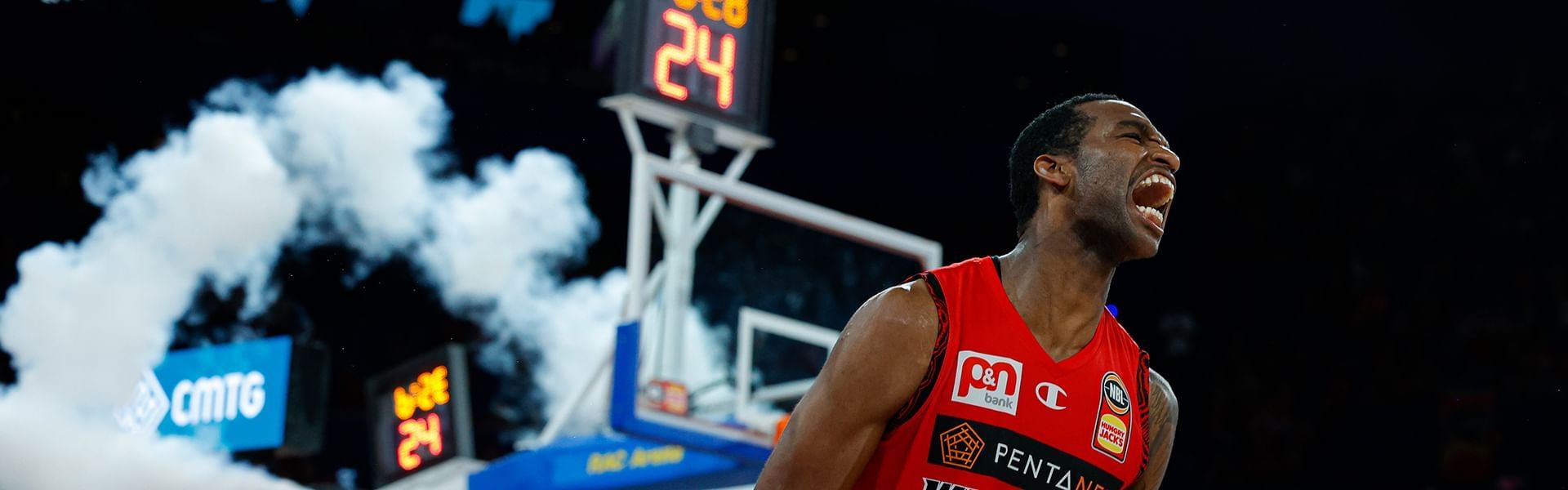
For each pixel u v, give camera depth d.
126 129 13.04
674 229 5.99
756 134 6.40
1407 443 11.91
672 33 6.16
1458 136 14.28
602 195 14.57
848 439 1.90
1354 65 14.95
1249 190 15.05
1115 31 15.38
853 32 15.76
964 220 15.45
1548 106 14.00
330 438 11.85
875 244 6.54
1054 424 1.95
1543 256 13.16
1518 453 11.35
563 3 14.53
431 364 7.23
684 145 6.25
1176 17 15.17
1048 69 15.59
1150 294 15.08
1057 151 2.04
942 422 1.91
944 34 15.75
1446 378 12.36
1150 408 2.22
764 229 6.26
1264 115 15.27
